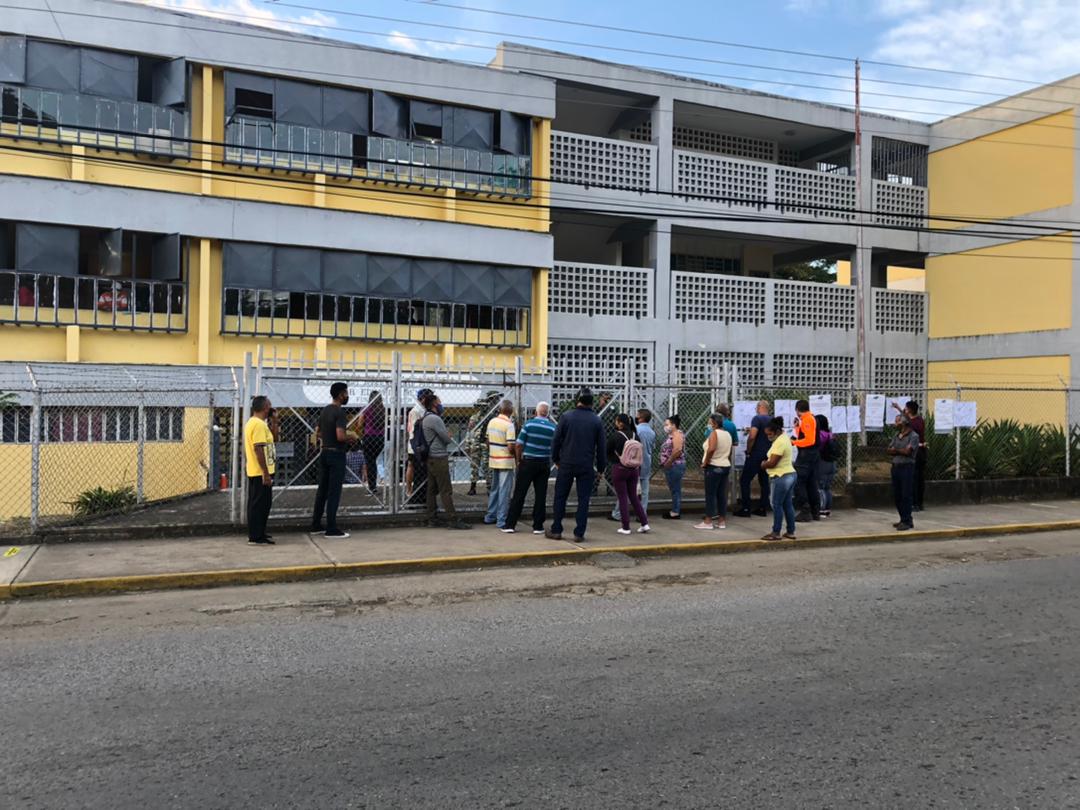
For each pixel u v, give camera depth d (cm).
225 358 1866
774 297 2509
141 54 1764
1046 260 2434
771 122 2569
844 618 739
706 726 482
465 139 2077
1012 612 764
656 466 1542
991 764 436
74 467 1570
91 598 804
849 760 438
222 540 1034
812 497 1284
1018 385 2495
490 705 514
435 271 2041
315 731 471
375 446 1258
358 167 1961
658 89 2350
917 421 1435
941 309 2739
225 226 1834
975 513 1412
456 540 1062
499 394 1345
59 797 390
